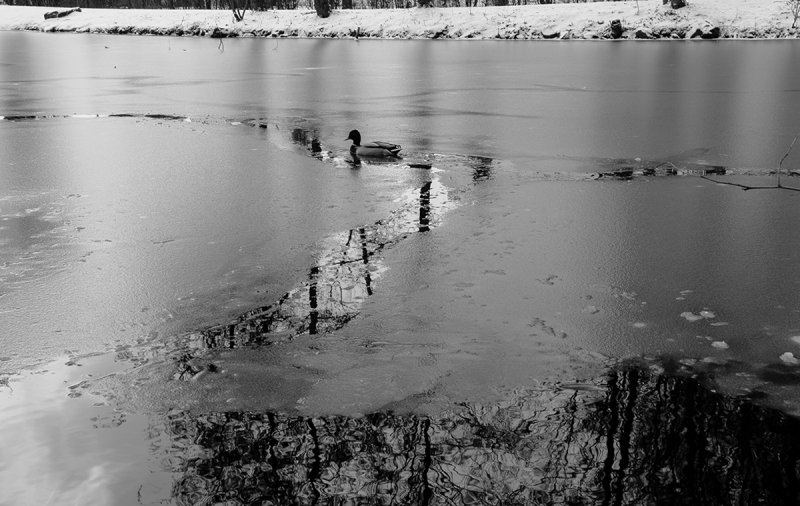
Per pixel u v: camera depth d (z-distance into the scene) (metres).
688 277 6.68
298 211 8.74
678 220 8.23
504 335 5.64
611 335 5.63
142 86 21.25
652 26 35.25
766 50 27.84
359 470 4.02
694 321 5.84
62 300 6.38
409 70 24.66
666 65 23.86
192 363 5.29
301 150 12.17
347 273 6.88
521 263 7.06
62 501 3.77
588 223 8.19
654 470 3.98
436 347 5.47
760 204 8.77
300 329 5.80
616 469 3.99
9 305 6.28
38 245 7.69
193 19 47.59
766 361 5.22
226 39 42.69
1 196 9.46
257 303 6.28
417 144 12.52
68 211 8.83
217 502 3.77
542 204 8.92
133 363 5.31
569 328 5.75
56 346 5.57
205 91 19.95
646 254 7.25
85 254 7.43
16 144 12.76
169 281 6.75
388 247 7.53
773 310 6.00
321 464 4.09
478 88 19.75
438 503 3.73
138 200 9.27
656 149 11.75
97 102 17.91
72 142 12.91
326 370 5.16
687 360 5.24
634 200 9.03
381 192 9.52
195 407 4.71
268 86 20.92
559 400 4.73
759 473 3.94
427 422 4.50
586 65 24.73
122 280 6.78
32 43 40.25
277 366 5.23
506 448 4.20
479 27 39.09
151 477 3.98
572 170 10.56
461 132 13.52
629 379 5.00
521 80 21.20
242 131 13.93
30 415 4.61
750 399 4.72
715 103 16.05
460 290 6.47
